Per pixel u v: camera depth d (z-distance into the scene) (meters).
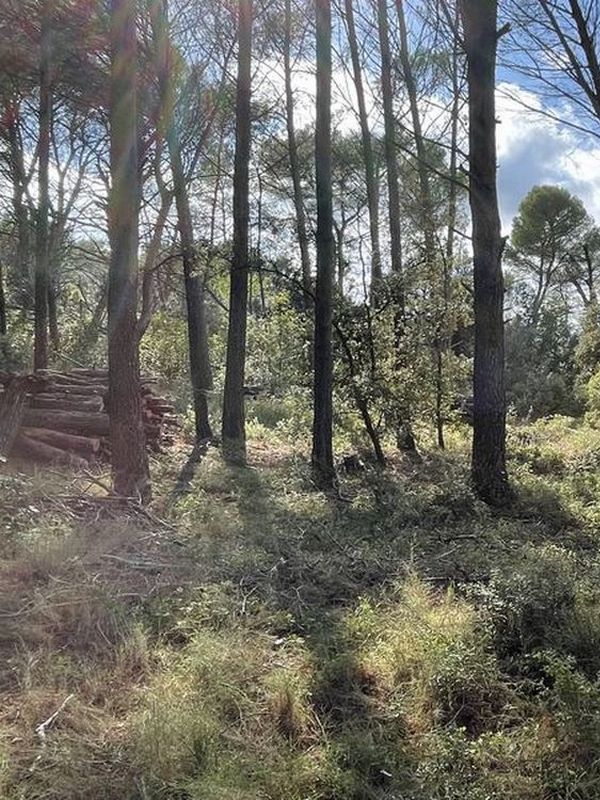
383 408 10.47
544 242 39.78
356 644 3.78
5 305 20.00
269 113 15.16
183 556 5.07
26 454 8.59
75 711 3.06
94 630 3.84
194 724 2.90
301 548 5.59
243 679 3.37
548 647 3.66
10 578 4.43
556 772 2.72
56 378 10.23
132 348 7.33
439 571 5.03
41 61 12.05
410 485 8.71
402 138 13.63
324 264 8.87
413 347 10.84
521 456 10.55
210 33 12.50
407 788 2.68
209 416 12.99
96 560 4.77
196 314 12.29
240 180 10.78
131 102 7.17
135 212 7.32
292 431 11.95
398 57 13.12
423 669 3.41
